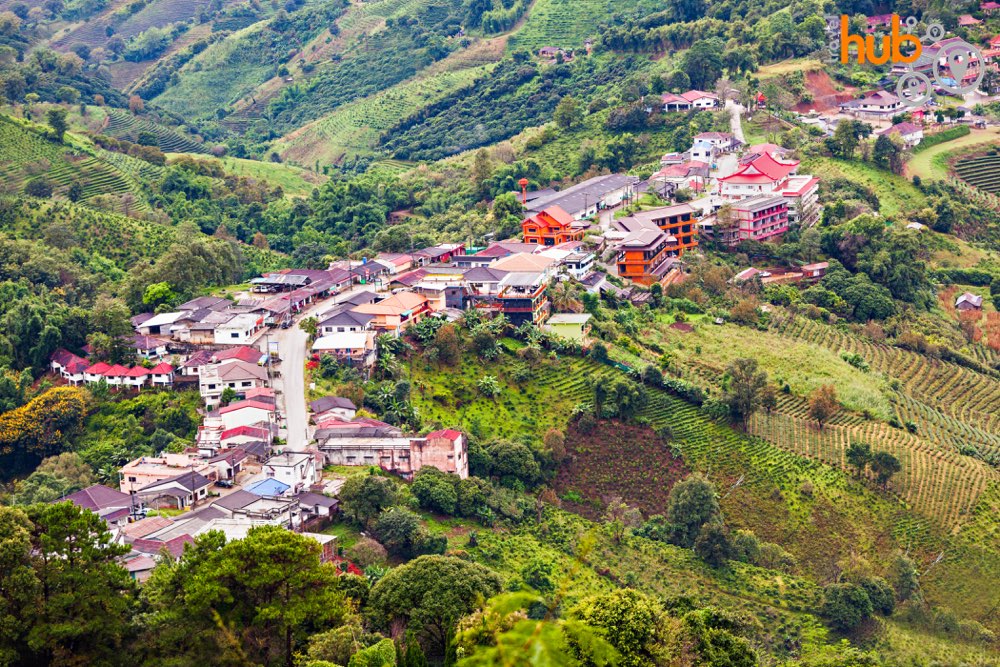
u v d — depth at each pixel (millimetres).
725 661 118750
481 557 167250
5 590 105375
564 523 183875
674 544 184000
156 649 109438
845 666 154500
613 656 63031
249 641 112875
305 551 116250
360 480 166750
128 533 153250
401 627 130500
